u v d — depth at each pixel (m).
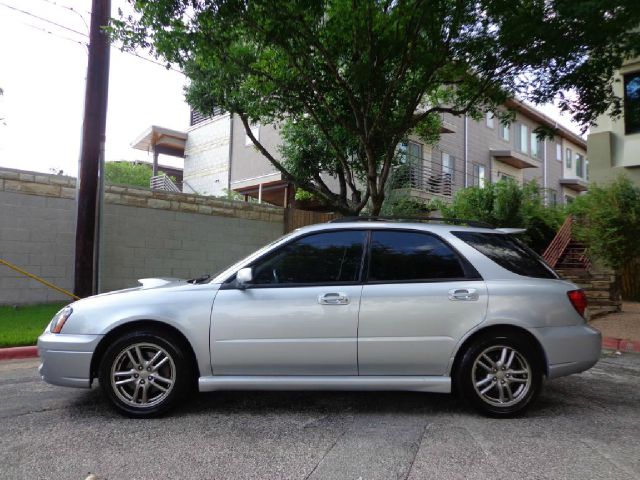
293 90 10.56
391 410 4.79
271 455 3.74
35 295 10.39
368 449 3.85
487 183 17.42
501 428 4.34
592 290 11.21
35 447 3.87
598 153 15.45
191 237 12.45
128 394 4.53
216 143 24.67
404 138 14.84
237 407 4.85
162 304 4.51
